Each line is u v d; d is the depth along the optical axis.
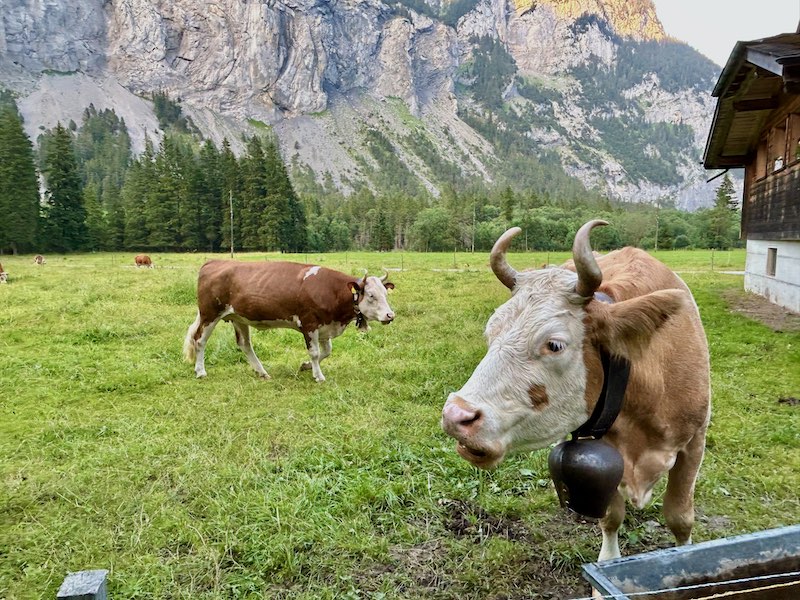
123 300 13.91
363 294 7.82
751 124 14.08
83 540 3.83
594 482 2.42
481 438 2.24
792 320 11.45
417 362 8.17
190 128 176.12
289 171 176.38
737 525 3.97
